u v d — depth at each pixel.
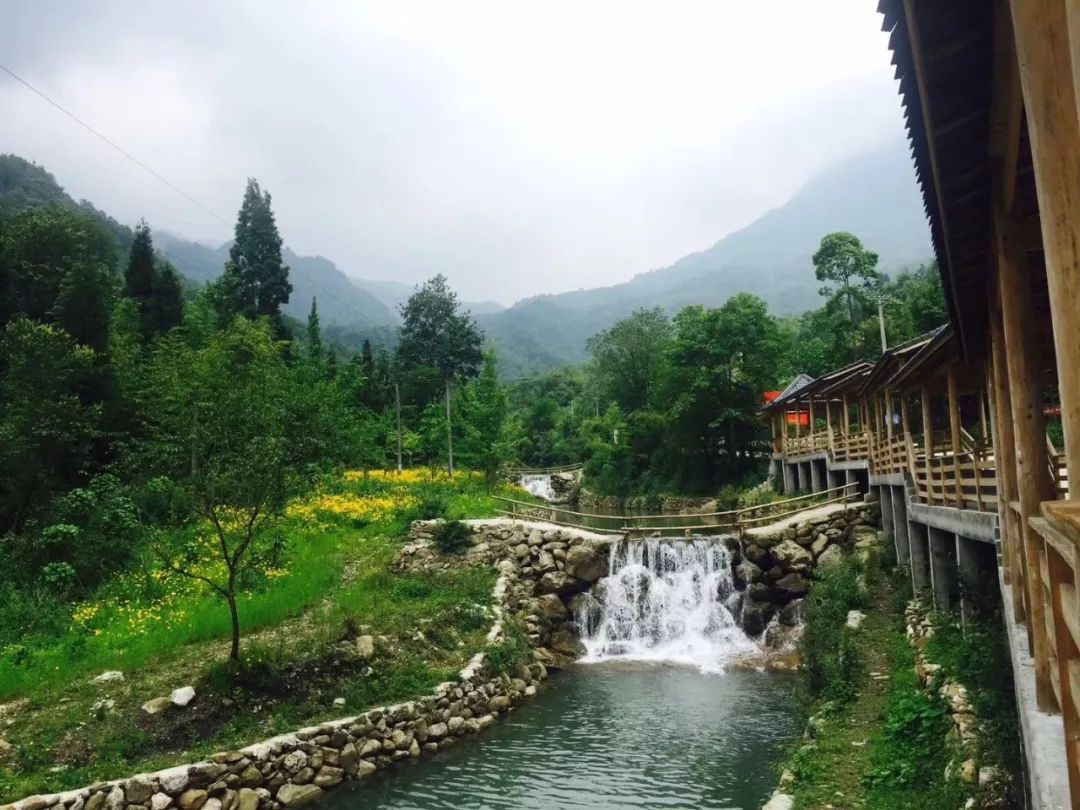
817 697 13.42
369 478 32.66
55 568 16.67
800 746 11.35
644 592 21.55
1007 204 5.80
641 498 42.38
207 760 10.92
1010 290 6.24
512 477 49.50
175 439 14.65
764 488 36.56
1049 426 22.17
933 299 37.81
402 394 45.12
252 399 14.72
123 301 34.94
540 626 19.84
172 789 10.40
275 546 14.71
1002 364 8.86
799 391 30.66
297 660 13.80
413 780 12.07
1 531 18.86
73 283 26.16
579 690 16.84
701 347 38.88
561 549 22.08
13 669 12.67
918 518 15.74
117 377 24.67
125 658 13.55
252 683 12.94
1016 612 7.70
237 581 17.09
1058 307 3.24
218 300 44.41
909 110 4.89
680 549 22.30
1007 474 8.95
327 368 42.44
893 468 19.39
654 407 45.91
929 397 17.16
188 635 14.68
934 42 4.07
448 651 16.05
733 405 39.09
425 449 42.56
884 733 10.62
